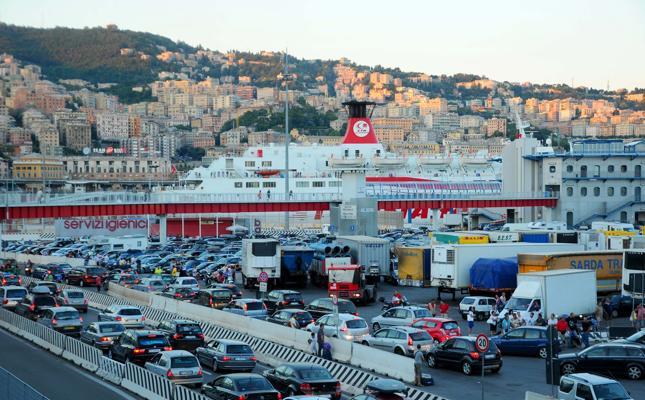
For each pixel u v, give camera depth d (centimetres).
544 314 7900
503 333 7181
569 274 8112
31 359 6962
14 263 15900
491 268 9625
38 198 16825
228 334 7425
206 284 12306
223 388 4675
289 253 11781
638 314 7906
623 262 9169
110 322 7106
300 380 4922
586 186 19462
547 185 19662
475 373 5991
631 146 19725
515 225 15288
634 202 19388
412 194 19500
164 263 14675
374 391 4662
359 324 7044
